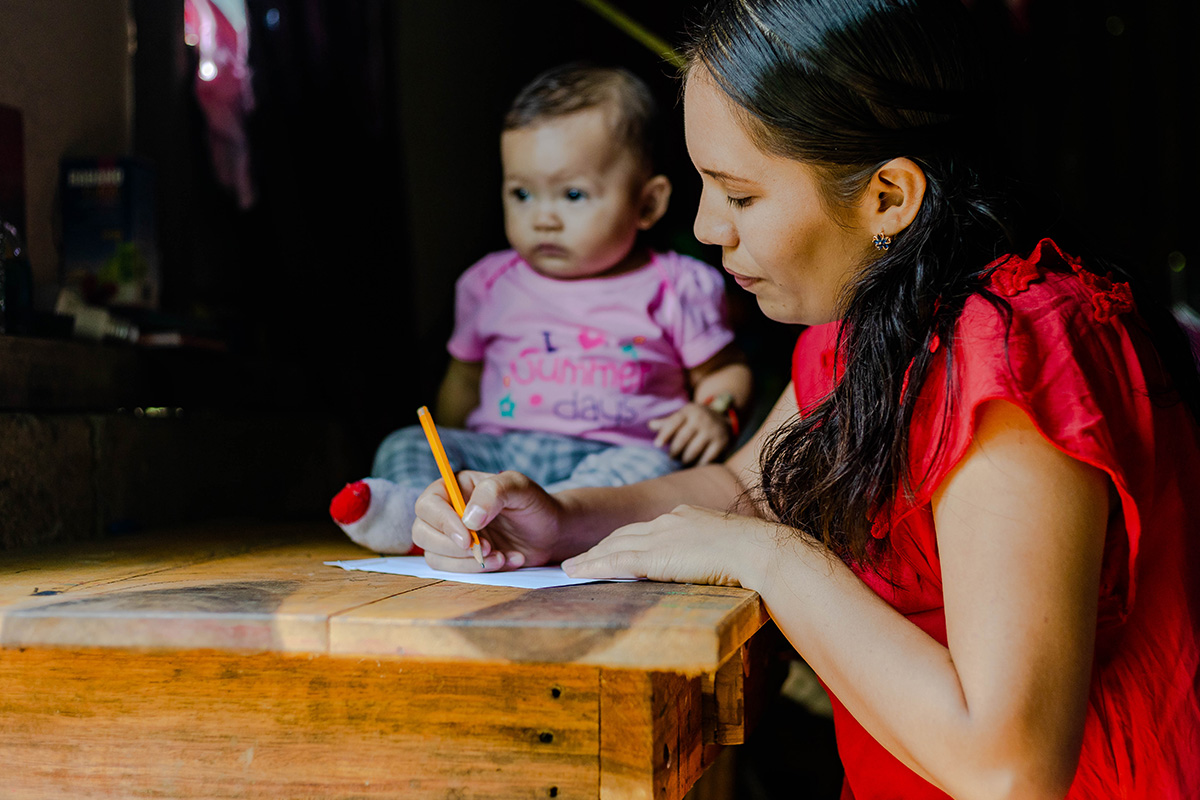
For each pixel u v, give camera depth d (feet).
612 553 3.01
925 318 2.61
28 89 4.98
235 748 2.49
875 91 2.65
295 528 4.83
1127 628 2.60
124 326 4.91
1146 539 2.62
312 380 6.75
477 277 6.01
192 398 5.55
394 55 7.30
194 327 5.46
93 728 2.55
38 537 4.18
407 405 7.23
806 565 2.73
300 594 2.58
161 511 5.02
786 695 6.84
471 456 5.16
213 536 4.47
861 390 2.71
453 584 2.83
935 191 2.74
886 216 2.80
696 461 5.23
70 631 2.27
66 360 4.51
